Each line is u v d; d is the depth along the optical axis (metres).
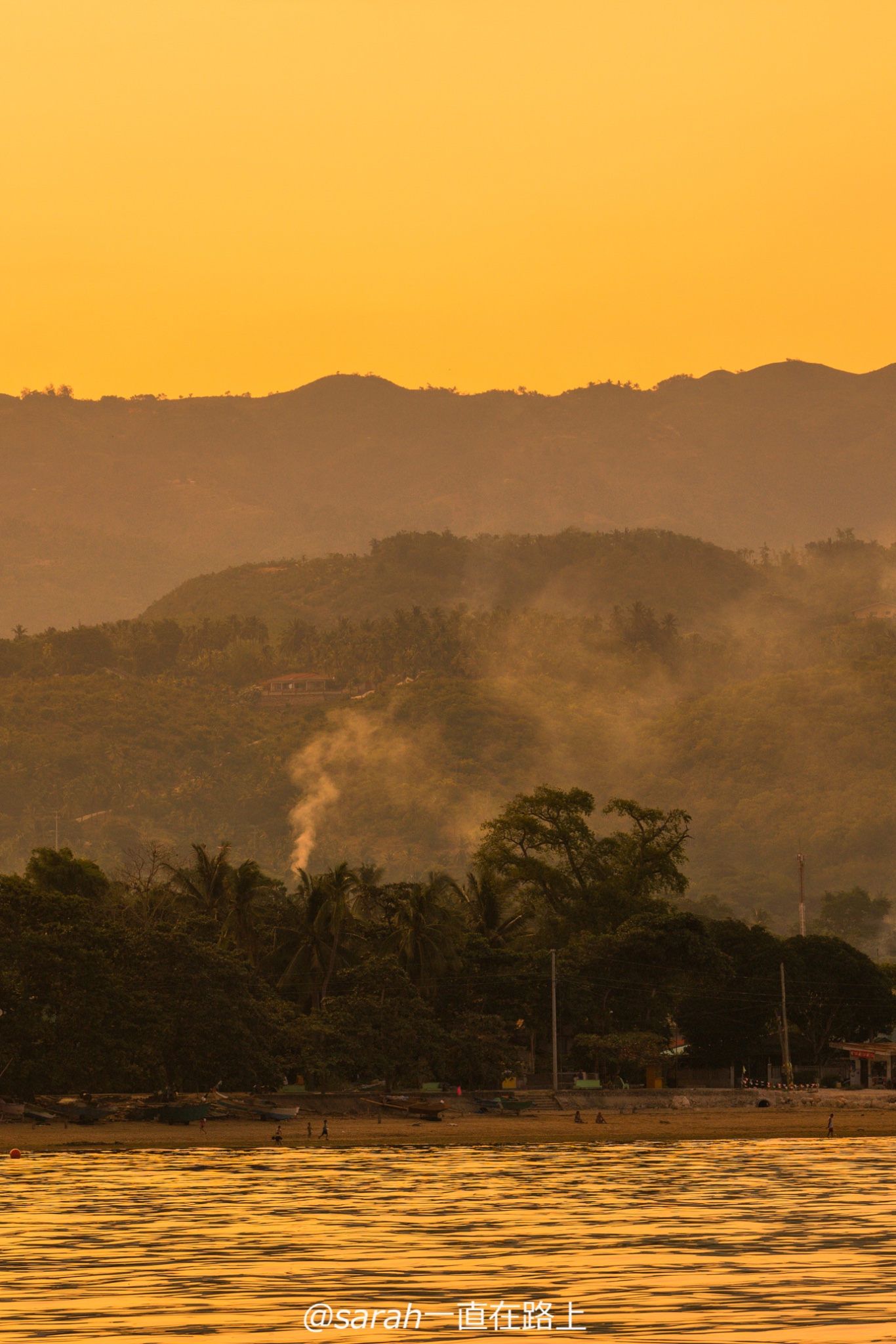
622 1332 120.00
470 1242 166.88
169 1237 171.50
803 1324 122.19
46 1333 121.25
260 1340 118.44
